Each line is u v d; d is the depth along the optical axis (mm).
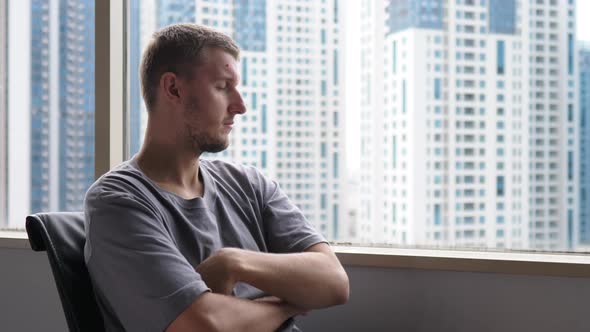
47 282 1902
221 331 1062
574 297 1534
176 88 1248
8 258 1933
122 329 1133
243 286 1268
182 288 1054
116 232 1100
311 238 1346
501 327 1583
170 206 1204
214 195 1305
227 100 1281
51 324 1902
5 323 1940
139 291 1063
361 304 1681
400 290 1652
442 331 1622
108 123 1827
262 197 1392
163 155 1263
